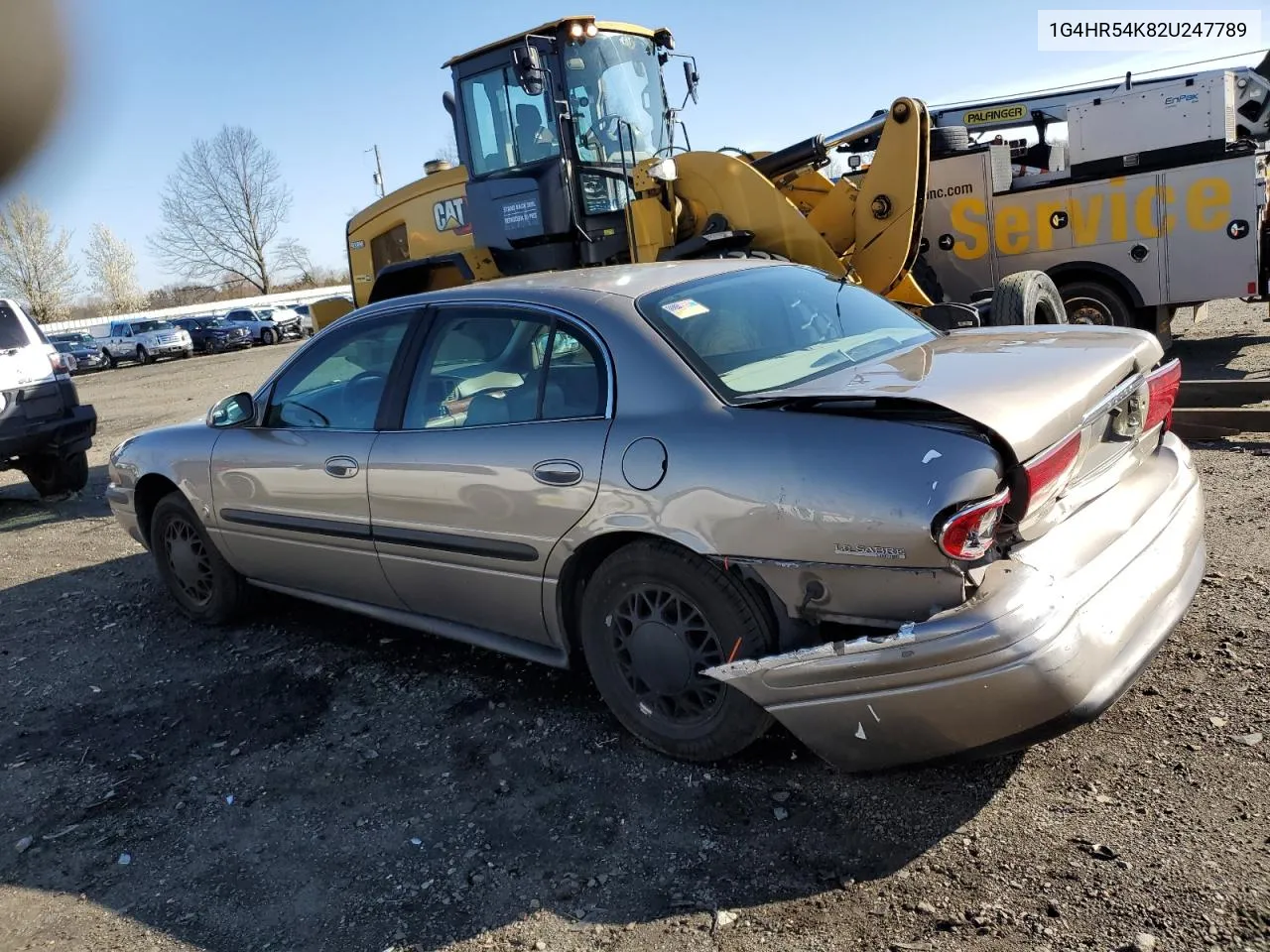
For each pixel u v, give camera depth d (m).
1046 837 2.63
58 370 9.41
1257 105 10.84
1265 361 9.39
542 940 2.52
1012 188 9.31
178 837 3.22
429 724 3.76
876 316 3.93
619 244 8.83
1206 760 2.85
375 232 11.00
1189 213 8.58
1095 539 2.81
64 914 2.88
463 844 2.98
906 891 2.51
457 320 3.81
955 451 2.55
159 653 4.87
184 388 23.47
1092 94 11.07
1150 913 2.30
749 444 2.87
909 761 2.70
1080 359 3.04
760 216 7.98
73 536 7.88
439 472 3.63
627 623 3.26
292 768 3.57
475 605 3.73
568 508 3.24
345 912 2.73
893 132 7.75
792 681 2.74
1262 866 2.40
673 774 3.19
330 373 4.27
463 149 9.05
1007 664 2.45
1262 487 5.18
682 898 2.61
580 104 8.51
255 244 64.38
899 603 2.62
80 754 3.88
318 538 4.22
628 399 3.20
